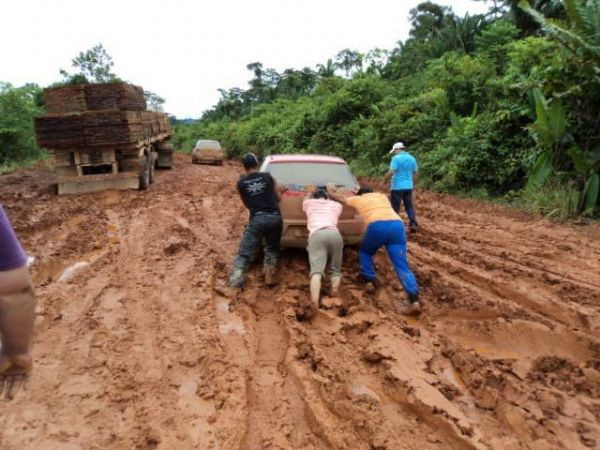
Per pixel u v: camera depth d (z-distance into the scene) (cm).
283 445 308
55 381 381
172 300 551
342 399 356
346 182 688
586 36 933
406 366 401
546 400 356
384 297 572
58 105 1242
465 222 973
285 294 557
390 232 545
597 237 812
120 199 1231
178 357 421
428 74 1998
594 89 962
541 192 1034
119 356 423
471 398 367
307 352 425
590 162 947
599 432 324
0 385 176
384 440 309
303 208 595
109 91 1238
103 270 659
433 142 1579
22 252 161
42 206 1104
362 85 2284
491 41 1766
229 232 895
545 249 748
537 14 964
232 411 343
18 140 2488
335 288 553
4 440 312
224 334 470
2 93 2512
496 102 1420
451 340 461
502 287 584
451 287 590
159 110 2152
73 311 520
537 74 1072
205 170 2283
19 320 162
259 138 3198
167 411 344
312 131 2527
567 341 454
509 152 1202
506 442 312
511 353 450
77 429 325
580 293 561
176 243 773
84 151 1282
